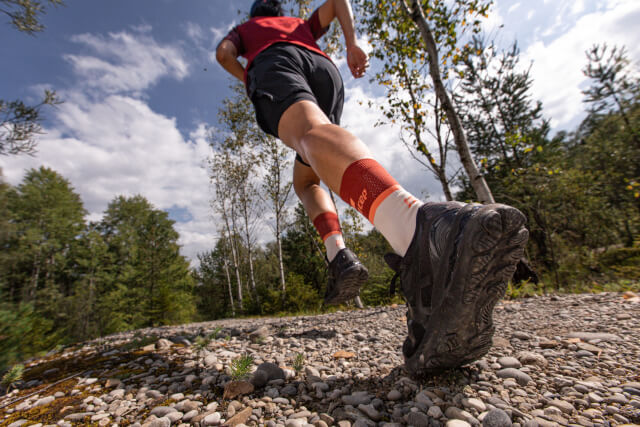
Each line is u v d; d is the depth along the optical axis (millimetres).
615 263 6961
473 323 706
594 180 11516
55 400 1175
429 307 735
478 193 4355
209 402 1012
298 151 1068
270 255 29109
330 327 2635
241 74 1405
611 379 937
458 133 4516
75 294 21156
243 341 2090
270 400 967
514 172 6273
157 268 26062
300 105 1005
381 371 1165
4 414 1109
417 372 884
